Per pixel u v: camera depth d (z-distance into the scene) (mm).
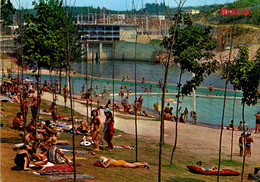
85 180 11055
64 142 17734
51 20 33156
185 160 20438
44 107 35344
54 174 11422
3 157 12484
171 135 29156
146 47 155500
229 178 17516
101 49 169500
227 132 32094
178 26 20922
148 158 18859
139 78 97750
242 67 18984
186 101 58281
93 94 61156
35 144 13352
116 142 23328
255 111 49812
